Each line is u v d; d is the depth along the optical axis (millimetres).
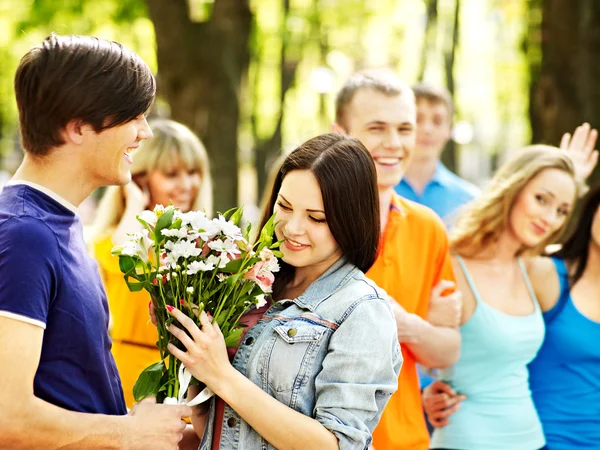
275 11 12289
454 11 10648
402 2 13844
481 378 3533
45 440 2068
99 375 2264
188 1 8570
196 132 8508
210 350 2277
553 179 3586
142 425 2242
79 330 2180
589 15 7582
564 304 3736
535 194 3582
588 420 3639
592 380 3668
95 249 3850
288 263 2576
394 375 2408
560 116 7641
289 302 2494
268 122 15062
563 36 7613
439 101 5012
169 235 2283
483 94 17734
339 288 2451
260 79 14117
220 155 8508
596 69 7570
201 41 8539
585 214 3801
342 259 2512
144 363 3680
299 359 2355
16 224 2078
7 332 2008
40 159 2197
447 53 10641
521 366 3588
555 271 3797
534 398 3750
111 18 11461
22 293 2027
